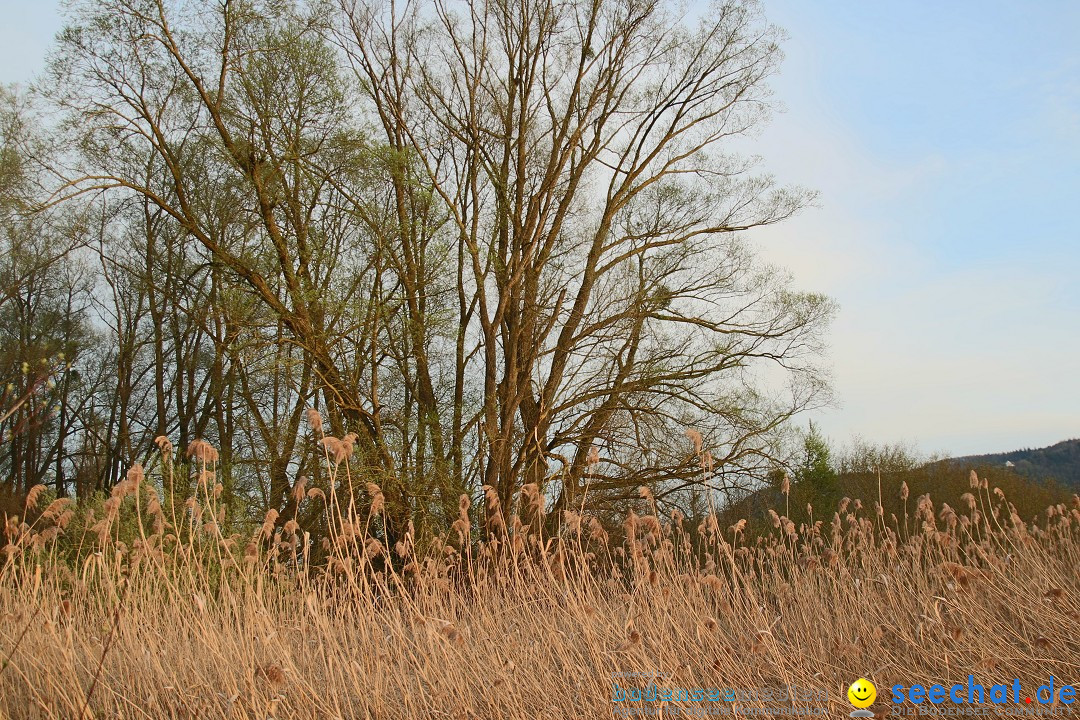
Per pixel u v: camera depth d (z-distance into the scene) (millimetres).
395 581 8047
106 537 7426
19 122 18672
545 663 7344
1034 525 10227
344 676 7457
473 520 17797
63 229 21391
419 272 20109
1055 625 7203
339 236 20766
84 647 7418
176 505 14281
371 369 19781
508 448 20375
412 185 19438
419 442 19156
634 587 8141
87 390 26625
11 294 21938
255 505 19344
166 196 23125
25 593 7879
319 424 7898
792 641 7742
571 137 22375
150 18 18375
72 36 18078
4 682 7164
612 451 21297
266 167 19594
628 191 23844
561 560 8547
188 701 6629
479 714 6773
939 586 8508
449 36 22703
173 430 26906
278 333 19047
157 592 8844
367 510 17875
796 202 23078
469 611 8820
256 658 7508
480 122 22844
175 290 24594
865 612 8094
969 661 6676
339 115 19594
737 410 21000
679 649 7188
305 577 8164
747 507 21219
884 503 23062
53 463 26234
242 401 21812
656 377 21719
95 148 19141
